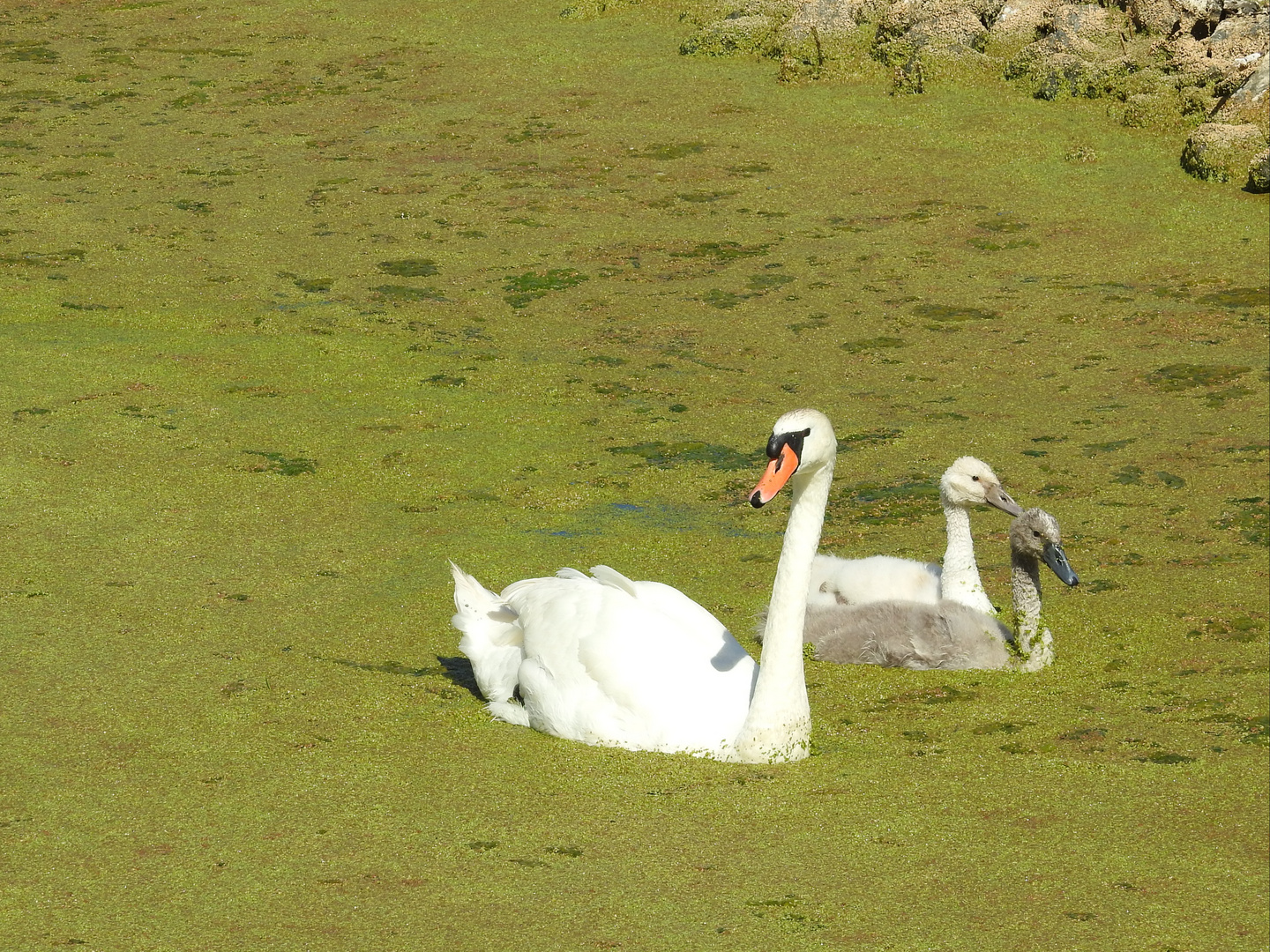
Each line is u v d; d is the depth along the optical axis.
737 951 6.97
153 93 28.59
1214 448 14.52
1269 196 22.39
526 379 16.42
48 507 12.86
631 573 11.91
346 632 10.76
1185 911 7.52
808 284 19.42
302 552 12.16
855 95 27.55
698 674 9.12
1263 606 11.40
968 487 11.02
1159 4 26.78
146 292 19.02
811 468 8.77
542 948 6.95
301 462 14.09
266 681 9.94
